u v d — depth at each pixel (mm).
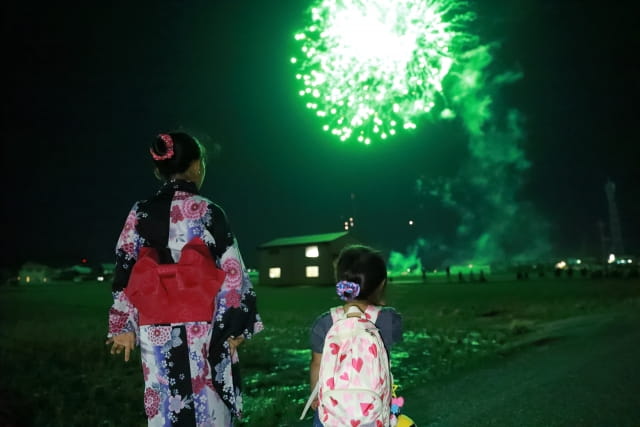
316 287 45406
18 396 6031
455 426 4750
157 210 2525
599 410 5047
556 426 4645
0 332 12688
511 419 4895
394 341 2484
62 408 5594
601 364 7145
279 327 13898
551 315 14945
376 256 2588
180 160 2668
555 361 7562
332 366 2332
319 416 2357
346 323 2395
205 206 2564
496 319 14797
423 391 6137
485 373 6996
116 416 5426
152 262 2373
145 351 2367
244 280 2543
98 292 39375
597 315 13531
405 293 27578
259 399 6078
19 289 47094
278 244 51281
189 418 2324
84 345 10273
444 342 10461
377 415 2268
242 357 9289
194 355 2354
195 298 2340
